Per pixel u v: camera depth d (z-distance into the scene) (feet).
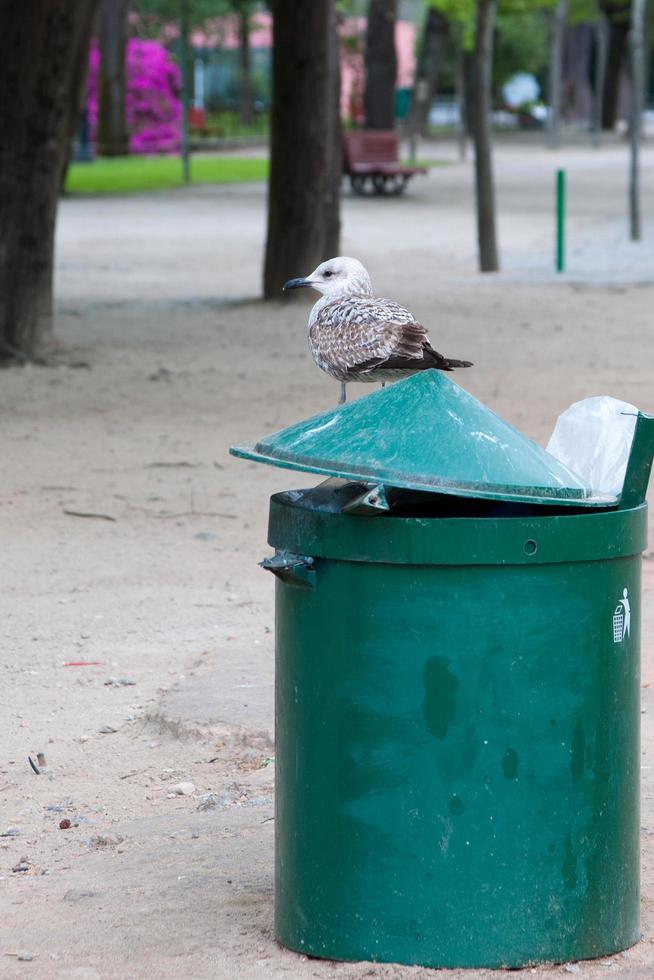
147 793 30.30
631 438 23.94
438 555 20.72
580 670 21.42
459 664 20.97
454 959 21.52
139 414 69.77
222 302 111.65
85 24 120.78
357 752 21.45
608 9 349.00
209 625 40.78
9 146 81.51
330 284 36.09
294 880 22.52
